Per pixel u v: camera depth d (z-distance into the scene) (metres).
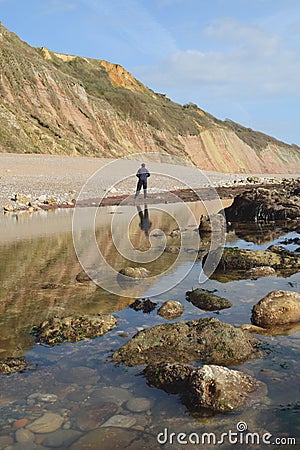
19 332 4.60
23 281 6.49
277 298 5.13
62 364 3.94
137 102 64.88
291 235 11.48
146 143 59.38
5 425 3.03
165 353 4.14
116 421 3.09
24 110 43.03
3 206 15.85
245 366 3.88
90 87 66.88
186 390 3.47
